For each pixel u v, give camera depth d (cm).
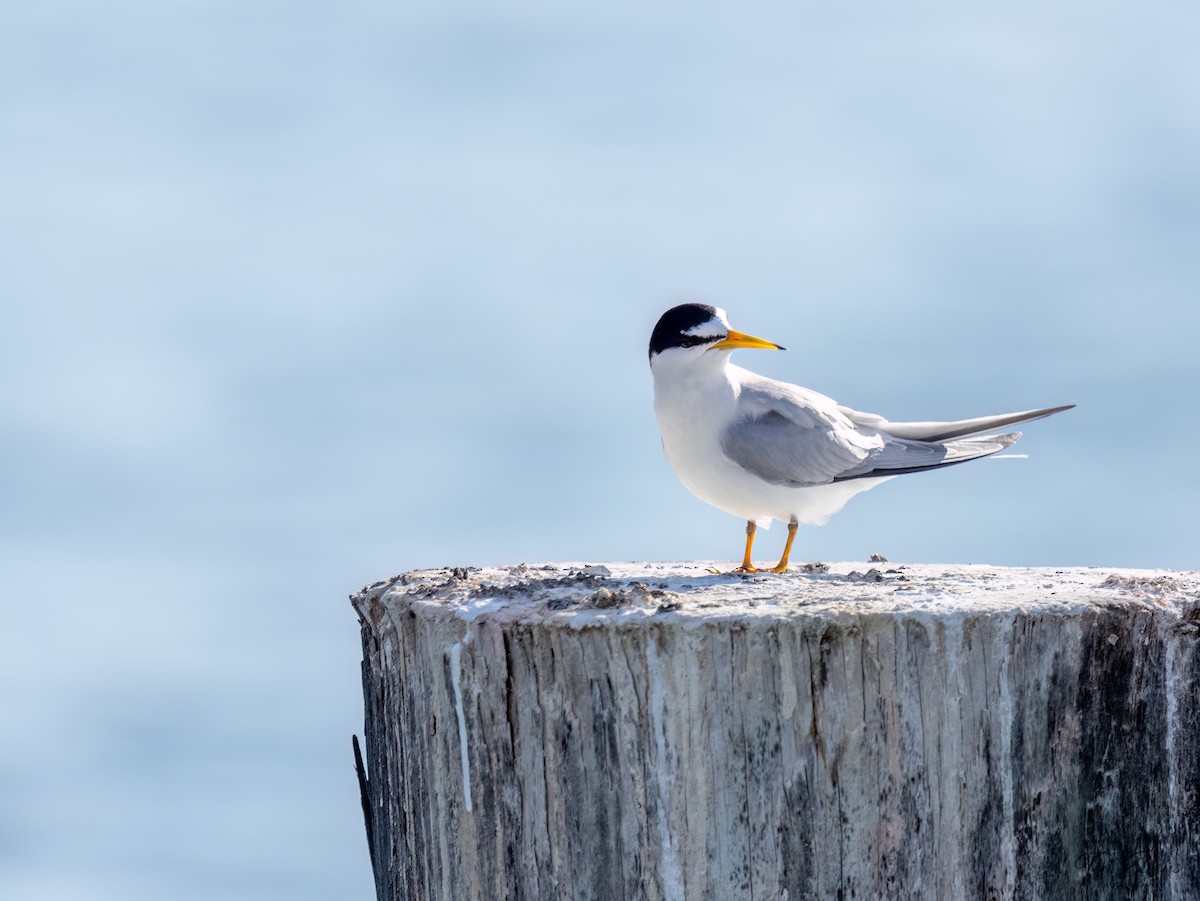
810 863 826
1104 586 927
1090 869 873
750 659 823
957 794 838
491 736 892
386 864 1057
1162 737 885
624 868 848
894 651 828
